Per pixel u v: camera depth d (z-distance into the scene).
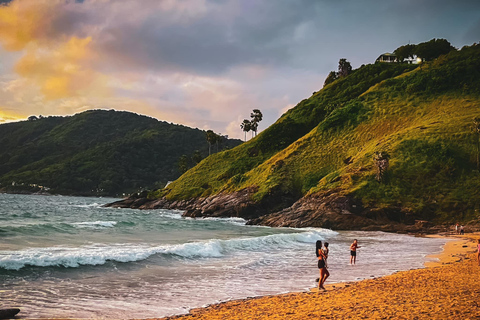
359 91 136.50
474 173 66.50
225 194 98.12
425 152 72.38
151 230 47.53
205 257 26.73
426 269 21.48
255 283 18.84
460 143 72.75
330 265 24.67
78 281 17.77
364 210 62.69
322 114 135.88
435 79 104.25
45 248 25.97
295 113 145.50
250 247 32.59
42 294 15.29
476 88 97.00
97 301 14.74
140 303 14.69
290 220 65.00
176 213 98.00
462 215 59.19
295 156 97.06
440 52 134.88
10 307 13.36
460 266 22.50
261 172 98.94
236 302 14.77
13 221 55.53
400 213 61.25
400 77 118.31
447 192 63.97
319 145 99.06
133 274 19.98
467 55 111.81
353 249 25.56
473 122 77.12
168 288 17.39
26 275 17.88
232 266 23.64
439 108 93.38
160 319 12.36
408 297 14.02
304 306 13.47
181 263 23.86
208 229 53.78
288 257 28.09
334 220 61.59
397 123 94.31
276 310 13.06
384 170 68.12
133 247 29.19
